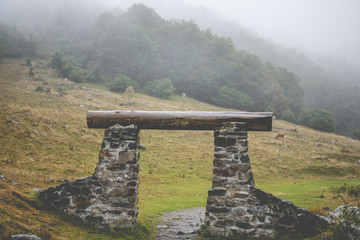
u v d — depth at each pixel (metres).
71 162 22.62
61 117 37.06
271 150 40.09
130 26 125.62
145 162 28.11
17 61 126.62
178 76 116.94
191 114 8.27
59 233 6.45
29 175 14.55
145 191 18.56
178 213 12.98
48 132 29.08
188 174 26.31
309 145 47.44
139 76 114.31
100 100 61.84
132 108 58.44
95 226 7.69
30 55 146.88
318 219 7.34
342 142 58.78
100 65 114.62
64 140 28.42
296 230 7.39
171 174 25.64
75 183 7.96
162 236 8.35
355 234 6.68
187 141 40.50
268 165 32.75
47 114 36.25
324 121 94.38
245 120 8.05
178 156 32.34
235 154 7.86
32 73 85.06
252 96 122.62
